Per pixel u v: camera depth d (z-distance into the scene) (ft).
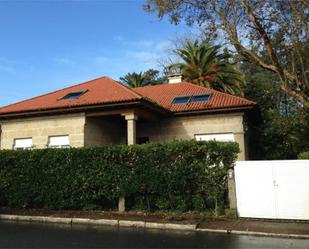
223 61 106.11
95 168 49.47
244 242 32.01
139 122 74.38
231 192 44.34
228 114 68.54
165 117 72.43
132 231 37.96
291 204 42.14
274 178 42.98
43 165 51.96
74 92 73.56
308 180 41.91
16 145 72.13
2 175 53.93
